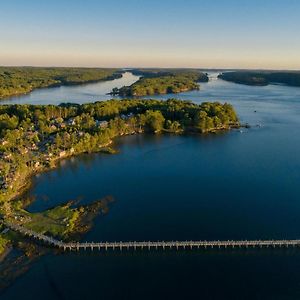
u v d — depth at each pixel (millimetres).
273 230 166750
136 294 130000
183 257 148500
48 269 142000
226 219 177125
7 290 131875
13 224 167000
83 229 168250
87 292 131125
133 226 171625
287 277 136875
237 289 131500
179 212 184625
